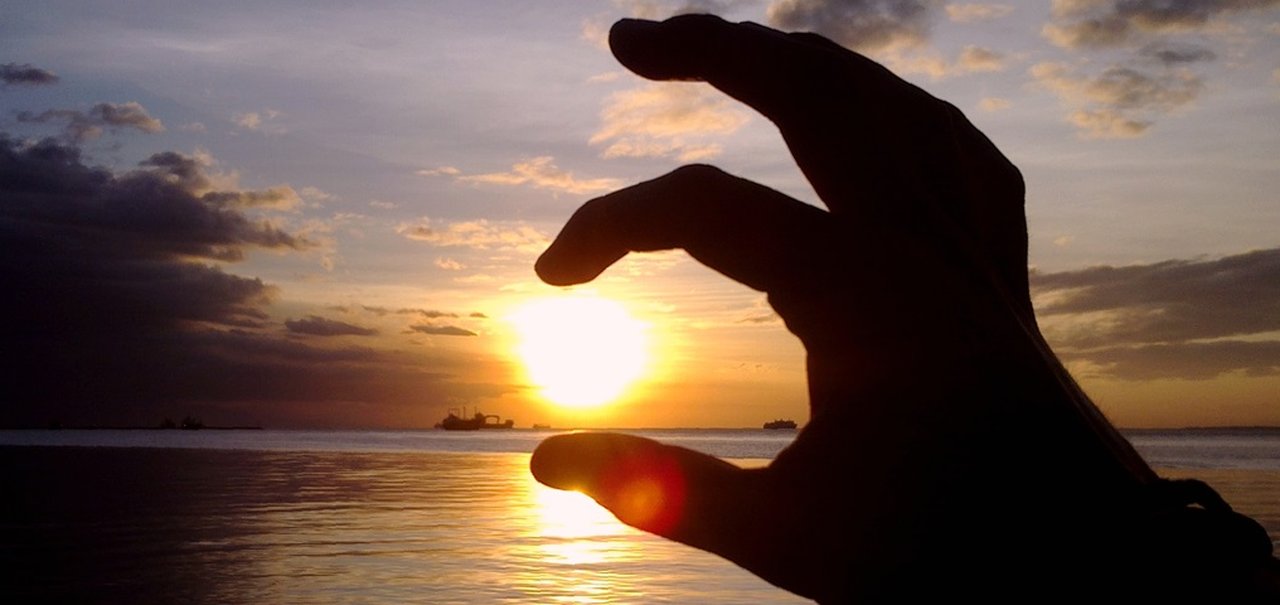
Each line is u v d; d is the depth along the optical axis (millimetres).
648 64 366
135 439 34781
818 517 315
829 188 360
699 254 338
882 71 390
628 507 308
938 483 319
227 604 3396
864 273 341
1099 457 325
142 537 5281
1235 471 10539
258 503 7348
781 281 339
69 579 3918
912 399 329
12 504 7301
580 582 3781
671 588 3639
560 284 334
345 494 8219
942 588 310
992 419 326
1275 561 307
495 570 4074
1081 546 308
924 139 381
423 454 18453
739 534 312
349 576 3955
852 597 312
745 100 367
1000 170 436
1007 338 346
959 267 354
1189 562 300
